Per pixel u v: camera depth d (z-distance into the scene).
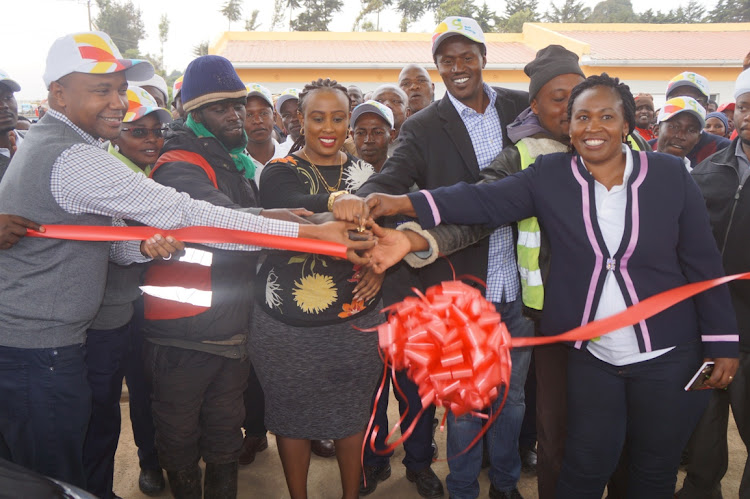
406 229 2.13
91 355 2.53
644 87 17.03
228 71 2.44
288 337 2.26
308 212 2.15
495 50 19.16
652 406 2.01
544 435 2.36
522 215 2.16
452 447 2.57
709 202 2.69
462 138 2.53
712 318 1.96
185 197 2.03
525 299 2.35
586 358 2.06
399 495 2.96
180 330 2.29
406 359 1.63
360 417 2.44
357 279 2.27
